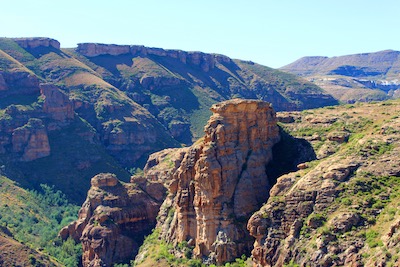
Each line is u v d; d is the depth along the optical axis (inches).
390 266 3683.6
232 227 5049.2
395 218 4033.0
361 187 4451.3
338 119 5871.1
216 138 5290.4
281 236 4517.7
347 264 4003.4
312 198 4539.9
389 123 5147.6
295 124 6008.9
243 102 5418.3
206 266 5034.5
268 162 5477.4
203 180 5187.0
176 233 5620.1
